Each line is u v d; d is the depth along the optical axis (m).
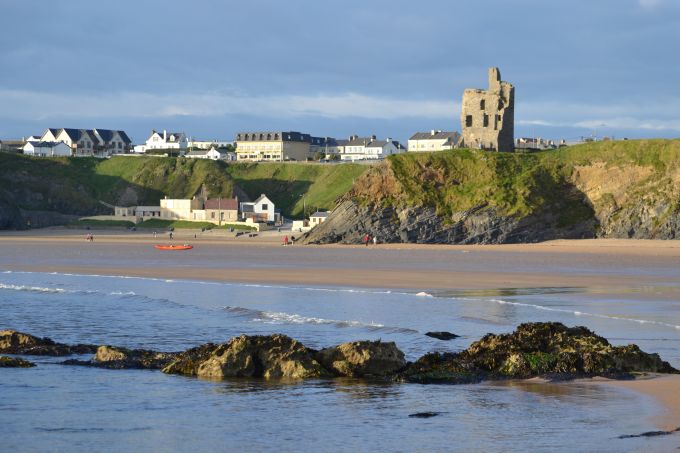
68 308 52.50
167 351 37.88
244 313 49.66
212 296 59.94
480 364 31.95
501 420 24.86
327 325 44.66
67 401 28.47
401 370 31.98
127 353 35.66
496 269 87.06
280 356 32.28
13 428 25.16
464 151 159.00
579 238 144.88
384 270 85.50
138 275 79.56
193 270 85.88
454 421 25.00
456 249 131.88
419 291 63.16
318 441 23.33
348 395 28.70
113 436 24.23
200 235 180.88
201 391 29.62
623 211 144.50
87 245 146.12
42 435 24.39
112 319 47.62
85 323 46.12
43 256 112.19
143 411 27.05
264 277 76.50
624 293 60.91
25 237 174.00
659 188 143.12
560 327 34.00
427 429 24.22
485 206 145.75
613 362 31.00
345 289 64.94
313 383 30.73
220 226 191.12
